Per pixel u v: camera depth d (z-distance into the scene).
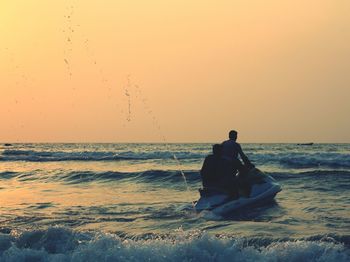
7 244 7.93
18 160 39.28
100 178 21.28
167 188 17.73
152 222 10.23
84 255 6.95
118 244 7.24
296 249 6.77
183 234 8.01
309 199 13.71
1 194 16.20
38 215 11.44
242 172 12.70
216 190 12.04
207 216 11.02
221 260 6.73
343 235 7.79
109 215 11.27
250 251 6.87
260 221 10.20
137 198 14.70
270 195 12.58
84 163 34.59
